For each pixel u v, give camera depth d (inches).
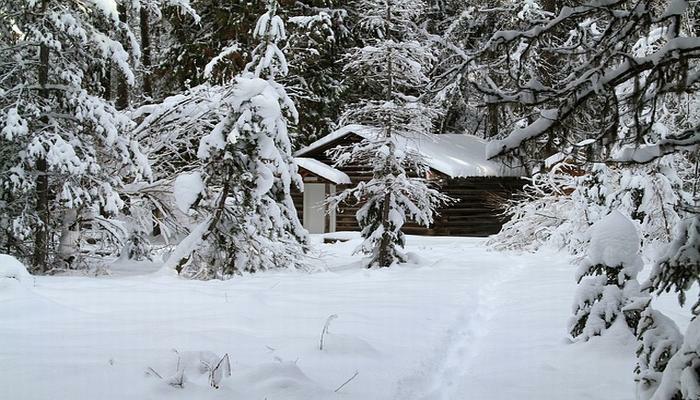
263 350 270.1
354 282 493.0
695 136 183.2
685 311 367.9
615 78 187.2
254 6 1025.5
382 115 649.0
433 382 253.4
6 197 578.6
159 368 228.4
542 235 768.3
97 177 602.5
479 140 1259.2
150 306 366.9
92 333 293.0
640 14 188.4
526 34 197.6
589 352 278.1
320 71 1202.0
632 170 593.3
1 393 202.4
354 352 268.8
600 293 296.5
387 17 659.4
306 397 209.0
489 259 681.6
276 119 552.4
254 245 556.7
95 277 527.5
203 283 476.1
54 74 589.9
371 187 655.8
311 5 1122.7
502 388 240.1
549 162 681.6
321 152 1146.7
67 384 212.1
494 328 338.6
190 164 658.2
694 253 188.7
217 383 211.9
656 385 182.2
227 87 634.8
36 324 311.7
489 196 1063.0
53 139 552.7
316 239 1005.2
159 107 652.1
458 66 209.2
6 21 590.9
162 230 657.6
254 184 529.7
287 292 428.5
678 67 185.2
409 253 663.8
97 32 584.7
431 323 339.0
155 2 875.4
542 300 409.4
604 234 298.7
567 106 194.1
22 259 592.1
